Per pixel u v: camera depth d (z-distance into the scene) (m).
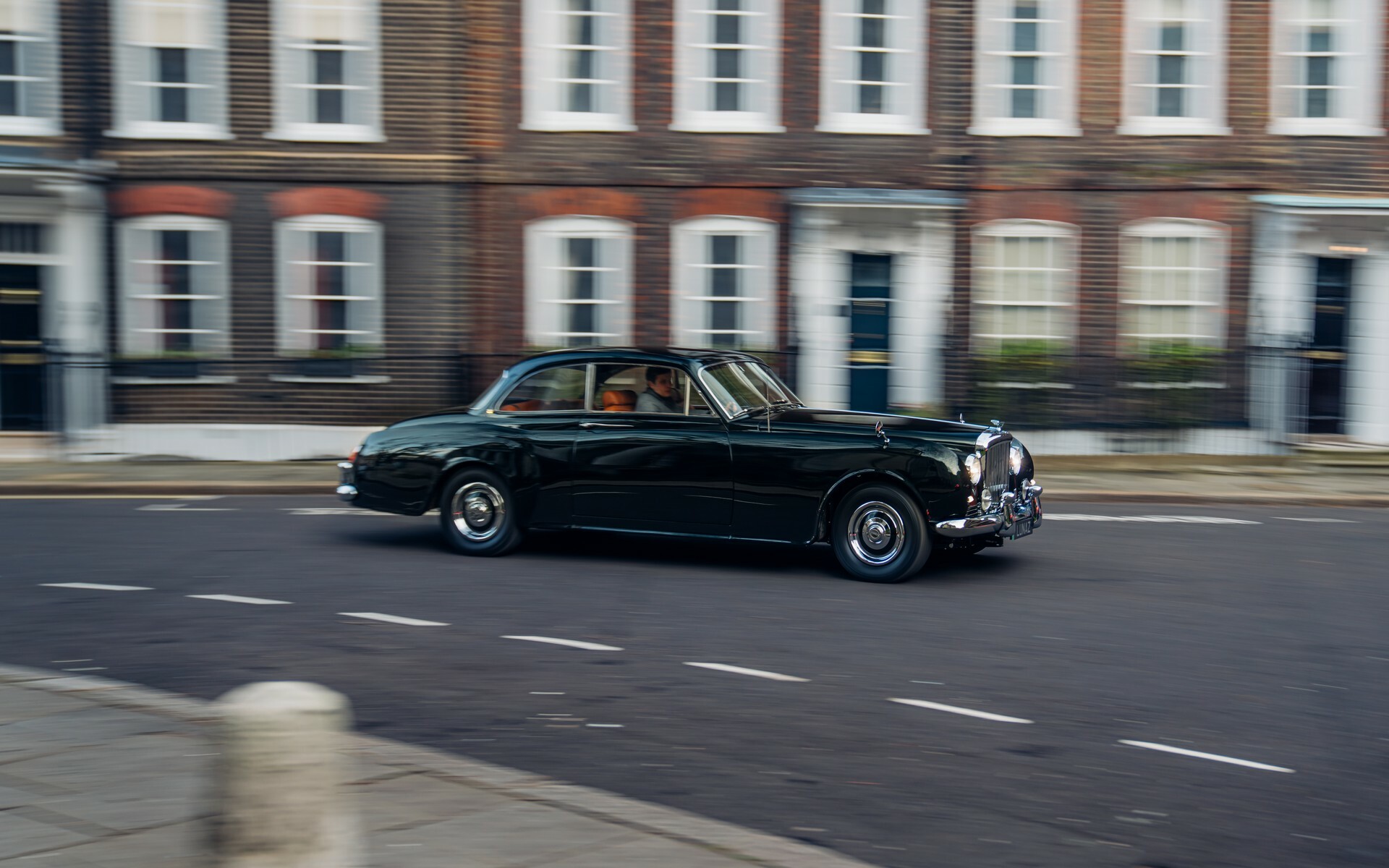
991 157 17.61
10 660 7.18
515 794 5.04
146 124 17.39
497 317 17.80
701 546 10.88
